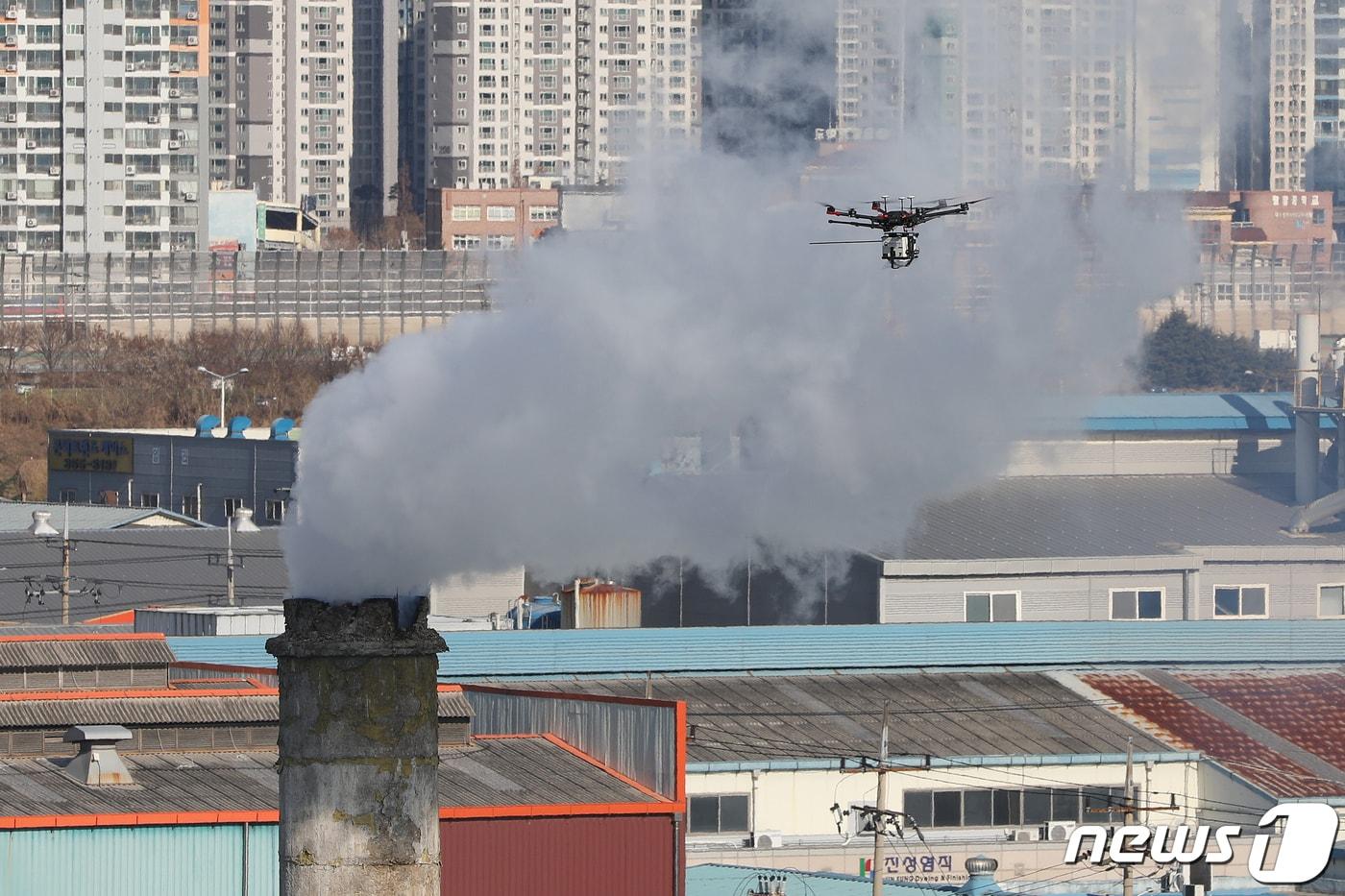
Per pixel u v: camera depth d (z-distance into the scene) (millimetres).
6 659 148000
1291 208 151625
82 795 124500
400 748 63719
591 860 126125
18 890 115000
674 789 131375
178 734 136750
